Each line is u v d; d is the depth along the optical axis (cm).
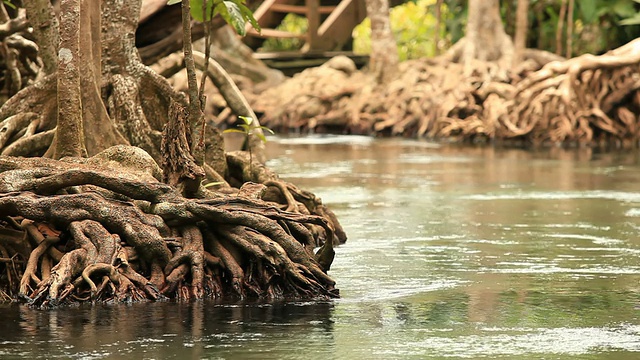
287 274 959
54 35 1405
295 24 5081
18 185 967
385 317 882
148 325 839
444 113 3516
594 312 906
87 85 1241
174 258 950
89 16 1245
